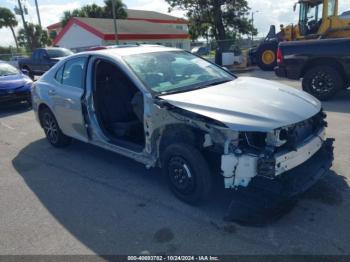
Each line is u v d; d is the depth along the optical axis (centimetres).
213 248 288
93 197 391
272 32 1722
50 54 1697
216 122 305
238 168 302
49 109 544
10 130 720
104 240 309
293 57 789
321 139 351
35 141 625
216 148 318
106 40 2741
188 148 332
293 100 350
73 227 333
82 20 2942
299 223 313
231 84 410
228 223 321
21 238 321
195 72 441
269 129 292
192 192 345
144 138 403
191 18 3678
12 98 897
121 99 465
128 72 395
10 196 409
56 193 408
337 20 1236
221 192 371
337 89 754
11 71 1020
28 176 464
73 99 465
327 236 293
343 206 336
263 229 308
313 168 334
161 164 374
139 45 510
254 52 1712
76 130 489
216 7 3503
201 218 331
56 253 296
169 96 359
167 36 3259
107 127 448
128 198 382
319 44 750
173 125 347
